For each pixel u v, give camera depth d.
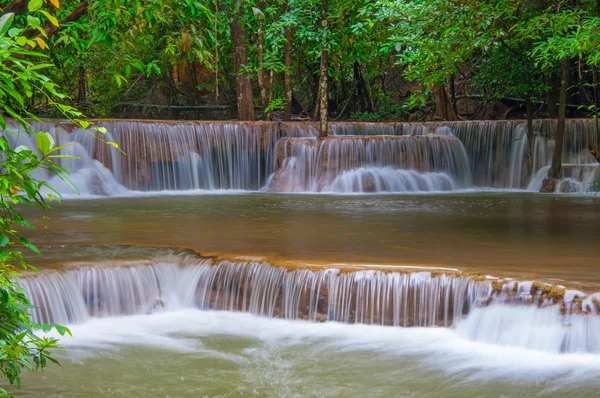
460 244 9.65
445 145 22.28
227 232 10.96
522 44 21.48
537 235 10.58
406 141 21.80
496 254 8.78
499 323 7.07
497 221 12.54
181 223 12.25
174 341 7.35
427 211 14.52
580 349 6.63
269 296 8.15
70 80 27.33
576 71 26.05
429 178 21.75
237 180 22.38
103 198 18.45
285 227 11.63
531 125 22.67
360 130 23.84
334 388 6.01
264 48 27.16
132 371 6.43
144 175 21.02
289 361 6.70
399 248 9.30
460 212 14.27
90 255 8.79
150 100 31.11
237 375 6.34
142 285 8.41
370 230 11.20
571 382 5.99
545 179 21.09
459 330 7.36
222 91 32.69
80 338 7.40
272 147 22.69
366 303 7.75
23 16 5.28
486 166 23.44
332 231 11.07
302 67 30.84
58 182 19.36
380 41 23.36
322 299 7.89
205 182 22.00
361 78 31.28
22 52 3.05
